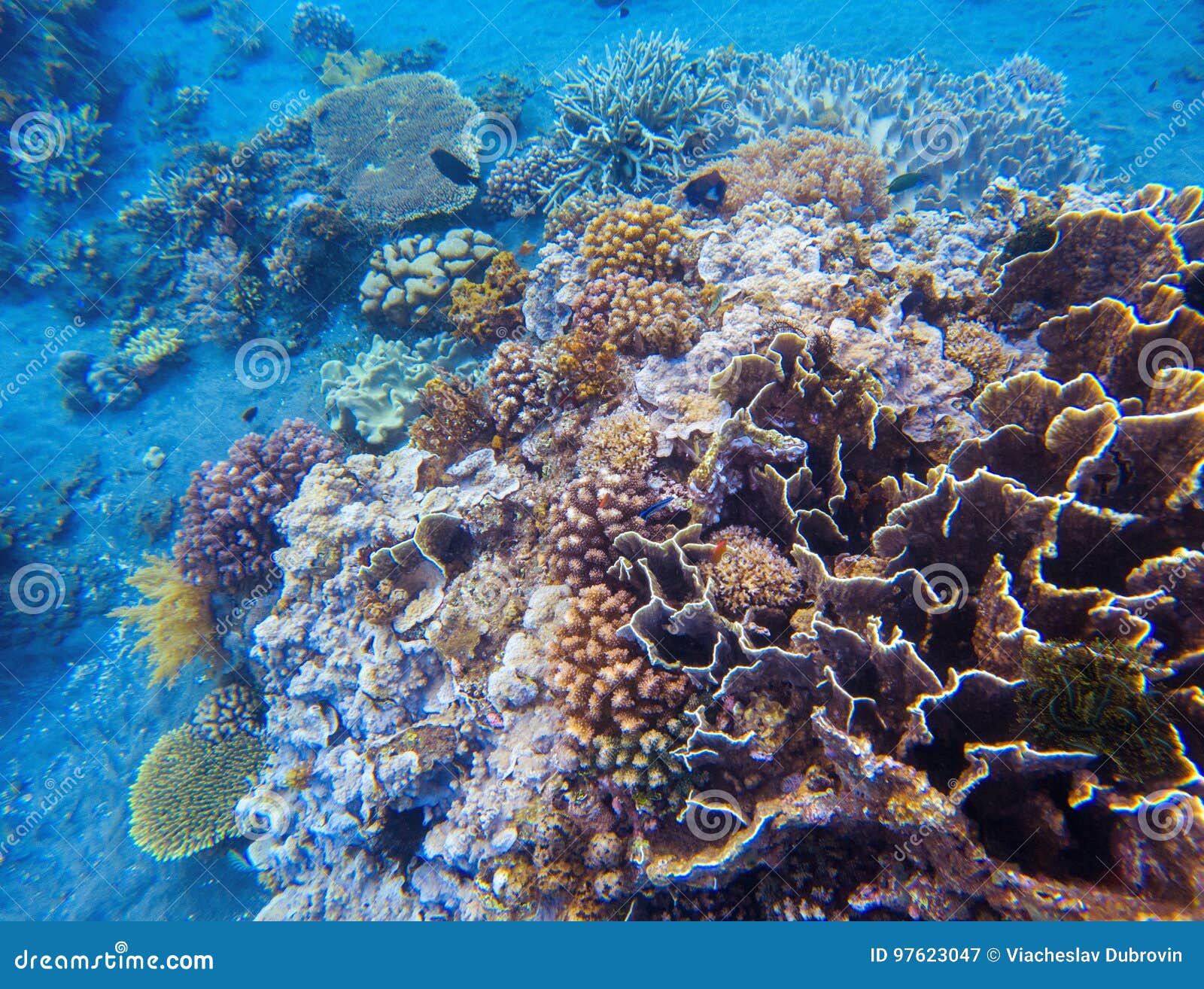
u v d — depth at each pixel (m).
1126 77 10.82
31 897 7.71
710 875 3.45
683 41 11.48
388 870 5.29
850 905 3.23
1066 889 2.48
